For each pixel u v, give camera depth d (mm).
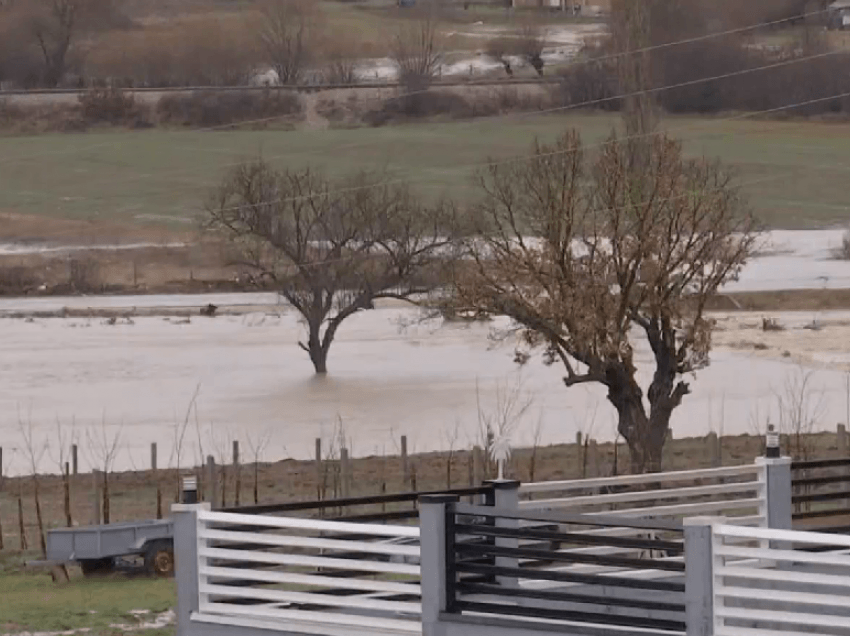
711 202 46719
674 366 45688
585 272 45875
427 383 67062
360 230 72312
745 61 99750
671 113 100188
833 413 55781
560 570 17016
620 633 14680
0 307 95062
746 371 65375
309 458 51188
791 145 99625
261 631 16406
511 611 15297
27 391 67188
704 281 46656
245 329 85750
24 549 35719
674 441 51375
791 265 87250
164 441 55469
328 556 17062
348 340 81875
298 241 72750
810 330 75875
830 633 16969
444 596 15641
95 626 25312
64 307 93438
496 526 16328
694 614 14430
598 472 42219
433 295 77500
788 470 19797
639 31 52000
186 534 16828
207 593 16703
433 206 84438
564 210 45875
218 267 99562
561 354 46000
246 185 80250
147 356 76438
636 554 20984
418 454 49875
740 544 19375
